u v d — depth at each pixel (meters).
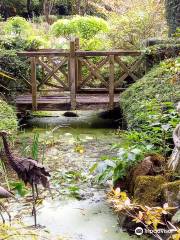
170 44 6.58
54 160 4.64
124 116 5.51
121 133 5.43
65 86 6.71
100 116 7.01
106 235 3.03
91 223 3.21
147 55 6.58
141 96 5.30
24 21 11.89
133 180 3.42
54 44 10.56
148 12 8.66
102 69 8.01
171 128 3.93
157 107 4.45
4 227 2.89
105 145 5.23
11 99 6.51
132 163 3.57
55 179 4.06
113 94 6.50
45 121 6.66
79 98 6.82
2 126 4.55
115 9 10.58
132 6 9.46
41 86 7.27
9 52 6.49
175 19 7.80
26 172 3.14
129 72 6.63
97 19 11.13
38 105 6.52
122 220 3.12
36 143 3.87
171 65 5.37
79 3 16.31
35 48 7.66
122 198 2.64
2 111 5.14
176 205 2.97
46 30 13.28
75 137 5.66
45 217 3.31
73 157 4.75
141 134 3.89
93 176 4.09
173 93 4.91
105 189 3.84
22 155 4.59
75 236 3.00
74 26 11.13
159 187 3.15
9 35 7.92
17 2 16.84
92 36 10.73
